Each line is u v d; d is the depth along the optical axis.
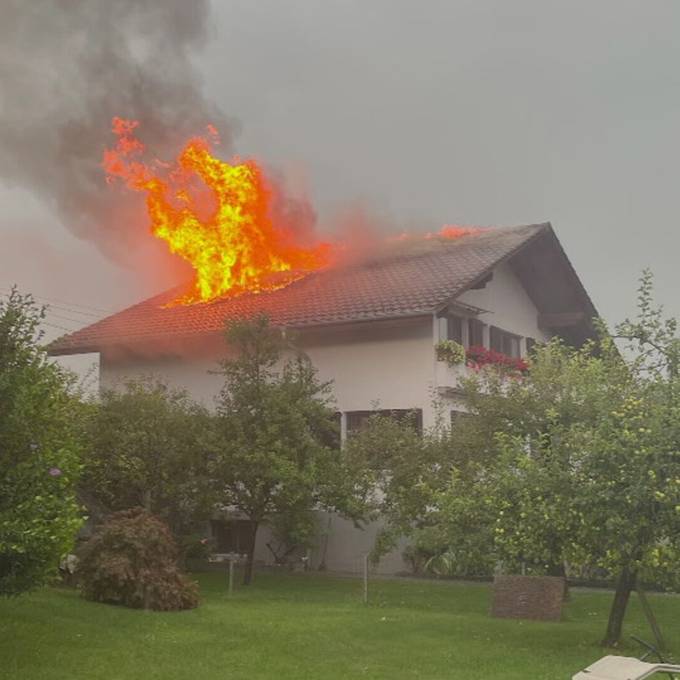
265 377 16.55
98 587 11.57
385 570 19.22
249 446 15.70
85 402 17.36
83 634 9.43
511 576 12.52
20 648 8.52
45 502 7.75
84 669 7.91
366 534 19.73
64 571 12.78
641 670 6.10
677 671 6.21
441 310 20.14
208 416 16.47
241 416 15.98
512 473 9.90
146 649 8.97
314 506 17.06
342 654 9.26
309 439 15.85
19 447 7.93
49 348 9.20
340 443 18.48
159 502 16.27
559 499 9.24
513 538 9.69
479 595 15.33
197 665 8.37
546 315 26.42
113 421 16.09
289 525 16.52
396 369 20.77
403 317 19.92
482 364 21.25
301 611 12.53
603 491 8.98
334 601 14.11
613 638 10.12
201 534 19.05
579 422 10.73
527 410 13.99
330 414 16.55
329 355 21.62
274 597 14.37
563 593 12.68
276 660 8.79
